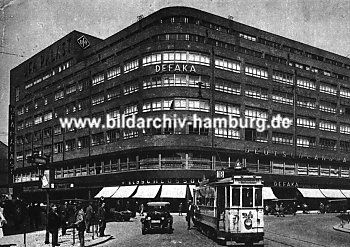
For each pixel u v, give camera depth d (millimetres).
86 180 62906
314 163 66312
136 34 57219
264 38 64062
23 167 83500
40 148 78312
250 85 58844
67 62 73438
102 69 62531
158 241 19703
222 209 19203
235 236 18172
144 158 52594
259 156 57875
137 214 46812
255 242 18922
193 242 19328
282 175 60656
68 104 70812
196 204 25703
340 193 67812
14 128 88312
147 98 52688
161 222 23516
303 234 24188
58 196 72000
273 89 61688
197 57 53250
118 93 58688
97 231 23328
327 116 69438
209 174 51219
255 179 18734
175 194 49406
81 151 66062
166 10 55438
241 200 18500
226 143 54531
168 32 53531
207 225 21531
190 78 52750
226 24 59344
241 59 57906
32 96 82688
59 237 21797
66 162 68438
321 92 69000
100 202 22391
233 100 56219
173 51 52438
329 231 26688
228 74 56031
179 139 50875
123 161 56312
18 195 84062
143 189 51469
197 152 51656
